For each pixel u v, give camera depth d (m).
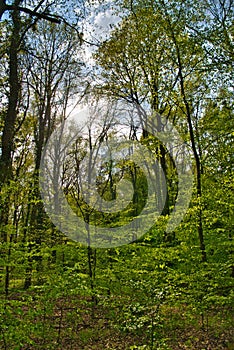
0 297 7.24
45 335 7.45
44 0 12.69
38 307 7.09
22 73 17.41
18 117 17.53
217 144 13.21
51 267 9.37
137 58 16.05
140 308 7.11
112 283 9.02
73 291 7.02
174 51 12.58
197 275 8.09
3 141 10.92
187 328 8.65
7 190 8.44
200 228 10.41
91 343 7.69
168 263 9.98
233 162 12.93
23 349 6.82
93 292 8.21
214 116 13.54
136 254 10.23
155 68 14.73
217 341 7.83
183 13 12.05
